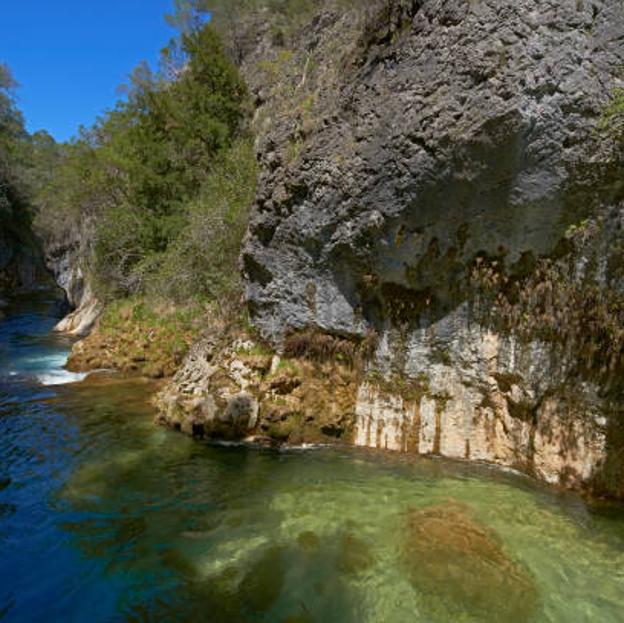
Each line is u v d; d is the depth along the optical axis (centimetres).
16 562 454
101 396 995
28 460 677
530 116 471
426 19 551
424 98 546
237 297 956
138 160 1664
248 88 1711
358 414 718
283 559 454
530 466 589
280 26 1947
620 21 448
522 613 379
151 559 459
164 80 2355
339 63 716
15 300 3219
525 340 568
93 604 402
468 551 452
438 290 634
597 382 519
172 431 782
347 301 710
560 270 528
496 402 615
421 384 666
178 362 1180
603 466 527
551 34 463
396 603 395
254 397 741
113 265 1723
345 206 644
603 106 451
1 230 3462
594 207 484
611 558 441
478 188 540
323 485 598
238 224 1089
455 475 611
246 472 640
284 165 712
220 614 390
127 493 586
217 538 492
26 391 1031
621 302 486
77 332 1819
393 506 542
